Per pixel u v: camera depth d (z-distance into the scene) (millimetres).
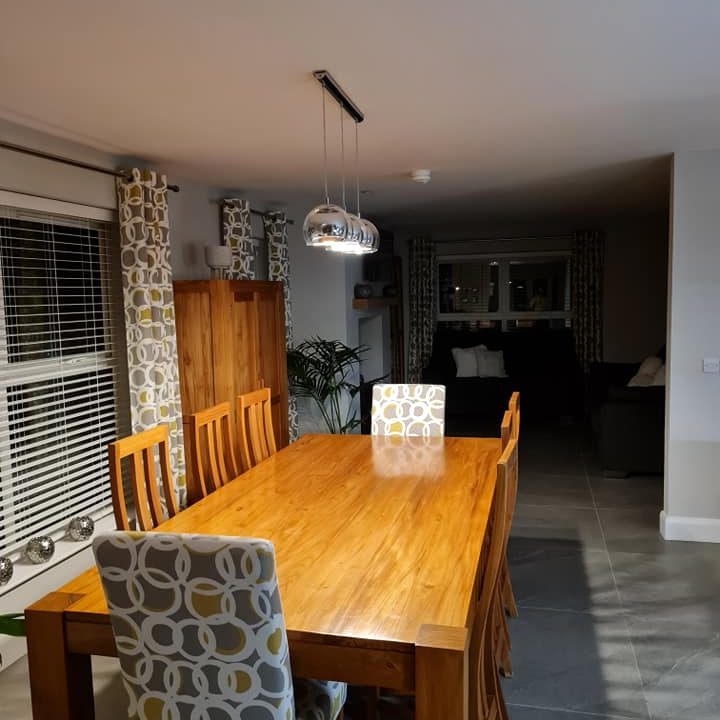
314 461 3115
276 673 1451
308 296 6047
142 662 1512
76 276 3479
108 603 1475
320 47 2029
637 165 4059
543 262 8398
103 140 3227
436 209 6160
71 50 2029
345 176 4289
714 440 3857
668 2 1747
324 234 2521
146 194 3592
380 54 2094
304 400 6090
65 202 3258
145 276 3590
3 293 2986
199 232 4539
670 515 3988
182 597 1419
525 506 4641
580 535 4074
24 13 1760
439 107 2707
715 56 2150
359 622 1595
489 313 8617
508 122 2965
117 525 2264
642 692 2494
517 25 1884
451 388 7727
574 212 6648
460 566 1901
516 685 2555
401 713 2125
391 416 3848
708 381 3824
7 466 2957
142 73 2246
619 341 7969
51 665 1727
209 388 4094
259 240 5555
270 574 1363
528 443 6516
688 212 3713
